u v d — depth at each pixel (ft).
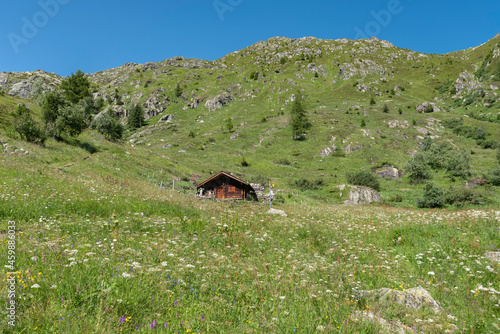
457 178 218.38
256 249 33.88
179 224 43.19
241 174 237.66
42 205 41.22
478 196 161.27
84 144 147.64
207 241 34.99
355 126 382.01
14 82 617.21
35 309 13.05
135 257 23.52
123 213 46.91
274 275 23.93
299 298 19.49
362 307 19.49
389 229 44.68
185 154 304.91
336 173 260.83
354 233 44.47
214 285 20.08
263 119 449.48
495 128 362.74
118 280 17.19
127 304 15.05
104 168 120.78
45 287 15.20
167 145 349.61
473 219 44.75
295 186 208.85
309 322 16.11
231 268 24.38
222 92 646.74
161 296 17.02
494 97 499.10
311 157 308.81
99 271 18.26
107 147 160.35
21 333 11.46
